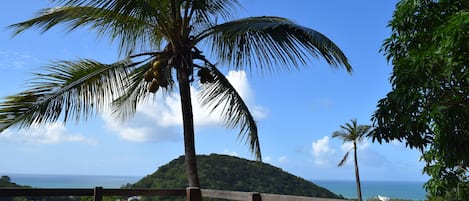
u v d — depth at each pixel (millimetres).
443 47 2410
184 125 5934
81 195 4875
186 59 5953
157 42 6555
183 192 5250
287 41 5828
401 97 2662
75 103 5434
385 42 3090
